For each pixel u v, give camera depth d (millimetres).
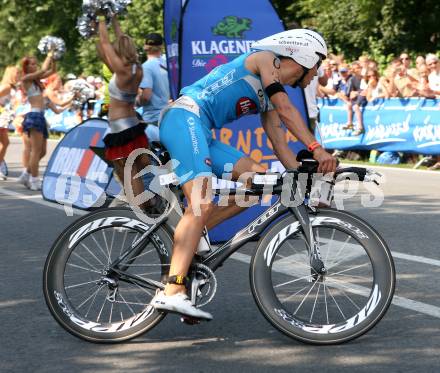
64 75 41781
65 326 5465
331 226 5422
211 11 8508
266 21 8648
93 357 5164
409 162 17625
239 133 8773
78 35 43281
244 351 5230
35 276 7453
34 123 13641
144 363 5035
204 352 5227
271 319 5363
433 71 16734
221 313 6117
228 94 5488
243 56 5543
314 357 5090
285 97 5348
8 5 44562
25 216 10969
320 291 6438
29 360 5109
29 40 43906
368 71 18234
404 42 28062
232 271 7516
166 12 8797
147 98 10070
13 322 5953
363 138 18156
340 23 29094
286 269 6520
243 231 5469
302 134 5301
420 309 6129
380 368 4859
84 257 6461
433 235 9180
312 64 5527
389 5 27781
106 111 11445
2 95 15469
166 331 5691
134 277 5504
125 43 8469
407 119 17047
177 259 5312
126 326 5465
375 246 5395
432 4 27781
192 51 8398
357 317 5355
